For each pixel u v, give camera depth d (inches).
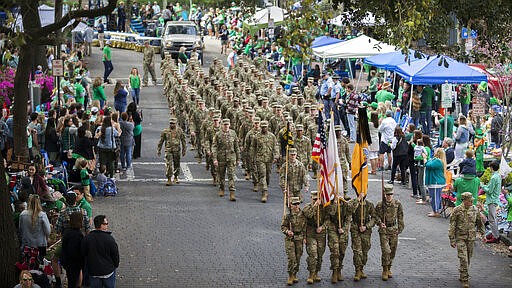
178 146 1192.2
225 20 3026.6
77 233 740.0
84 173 1075.9
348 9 1002.7
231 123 1371.8
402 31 852.0
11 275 748.6
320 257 805.9
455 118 1593.3
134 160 1355.8
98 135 1195.3
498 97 1439.5
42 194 900.6
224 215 1039.6
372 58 1571.1
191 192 1159.6
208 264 851.4
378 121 1278.3
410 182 1237.1
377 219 818.8
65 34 938.7
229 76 1779.0
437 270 855.1
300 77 2025.1
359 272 818.8
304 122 1288.1
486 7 924.0
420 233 986.1
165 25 2625.5
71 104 1333.7
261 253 889.5
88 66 2369.6
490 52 1040.8
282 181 1088.2
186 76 1836.9
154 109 1820.9
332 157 805.9
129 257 869.8
